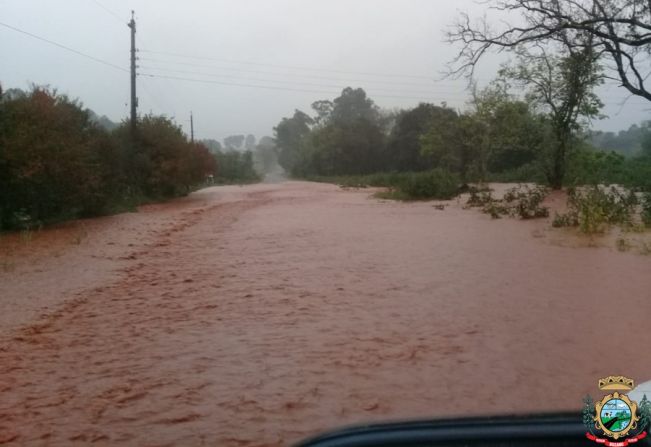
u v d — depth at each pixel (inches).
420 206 965.2
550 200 866.1
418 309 311.1
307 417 187.3
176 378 222.8
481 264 424.8
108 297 356.8
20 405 199.9
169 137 1277.1
